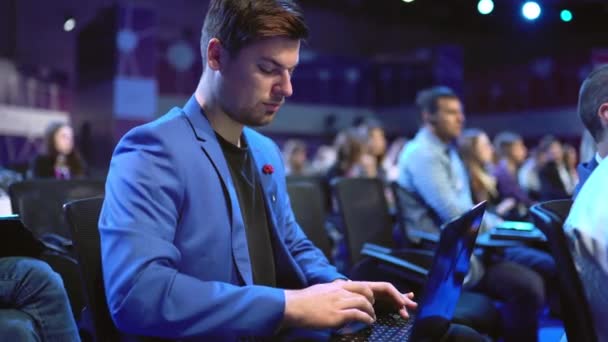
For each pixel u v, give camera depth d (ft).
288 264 4.09
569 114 30.71
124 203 3.16
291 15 3.43
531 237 7.38
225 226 3.49
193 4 29.84
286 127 35.06
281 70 3.48
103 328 3.65
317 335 3.78
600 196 3.37
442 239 2.89
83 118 23.57
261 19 3.36
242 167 3.97
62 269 5.62
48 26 23.03
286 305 3.05
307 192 7.20
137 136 3.39
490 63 34.14
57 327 4.02
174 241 3.38
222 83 3.55
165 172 3.32
